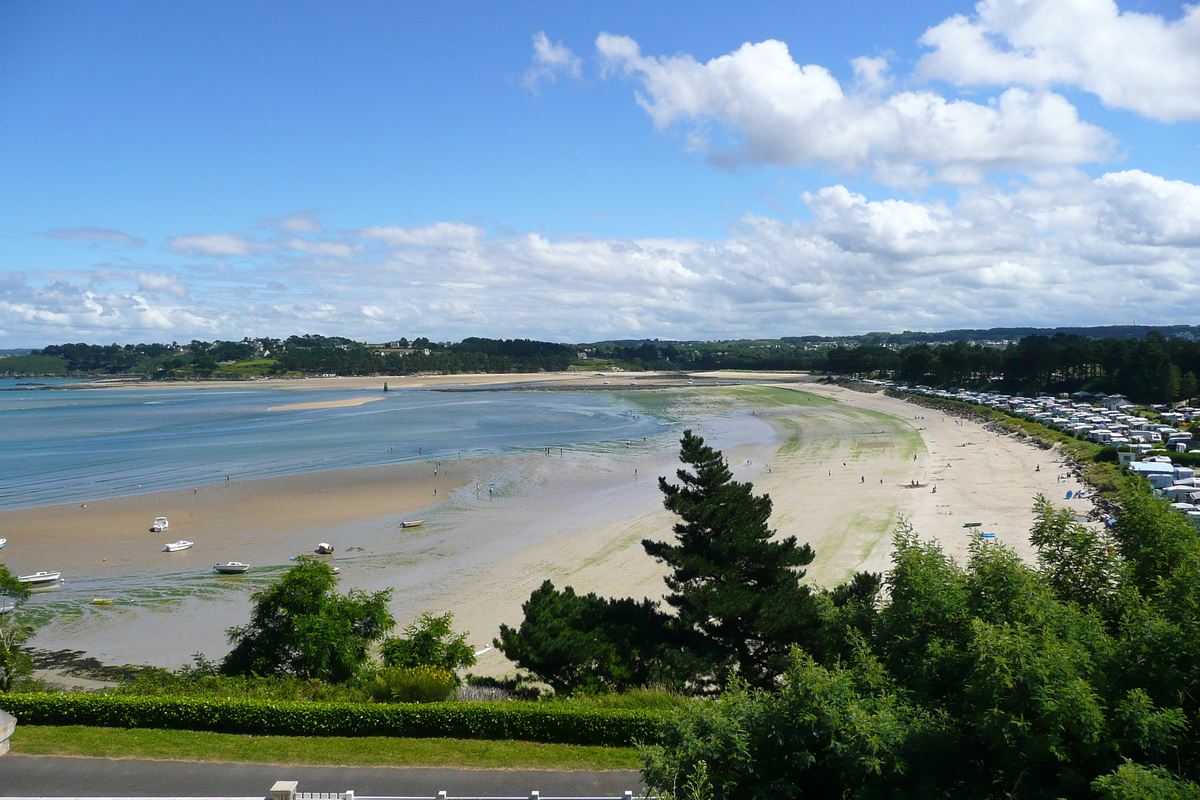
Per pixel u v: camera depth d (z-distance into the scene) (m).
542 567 53.81
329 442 120.88
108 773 21.11
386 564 55.41
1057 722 14.25
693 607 28.31
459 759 21.98
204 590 50.28
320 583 32.00
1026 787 14.77
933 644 17.25
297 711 23.70
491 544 60.31
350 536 63.16
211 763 21.75
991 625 16.12
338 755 22.23
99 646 41.31
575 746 22.80
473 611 45.53
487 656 38.94
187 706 24.05
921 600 18.56
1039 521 21.88
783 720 16.05
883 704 15.91
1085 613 18.97
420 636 31.02
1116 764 14.40
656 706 24.23
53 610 46.75
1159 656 15.73
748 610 26.84
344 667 30.50
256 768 21.48
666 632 29.17
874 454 101.19
